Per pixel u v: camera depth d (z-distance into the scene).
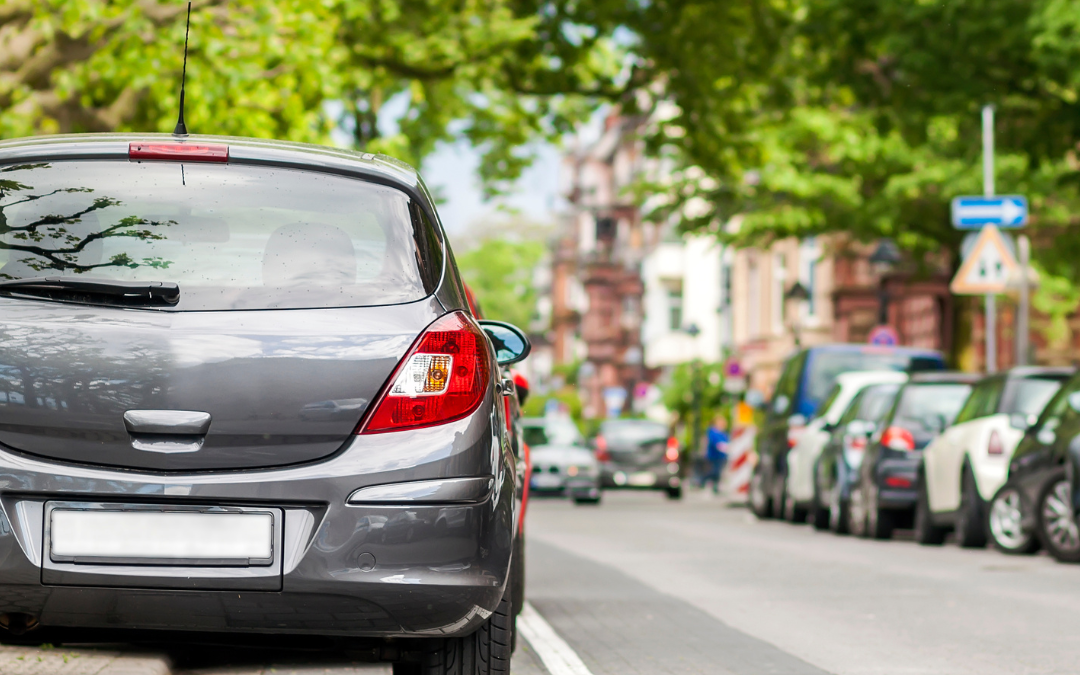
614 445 45.88
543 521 29.44
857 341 58.53
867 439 23.72
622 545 21.81
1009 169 35.91
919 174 36.00
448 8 26.41
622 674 9.70
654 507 38.28
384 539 6.34
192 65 18.73
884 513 22.58
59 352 6.34
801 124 35.97
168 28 18.62
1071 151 27.48
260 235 6.62
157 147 6.71
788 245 63.19
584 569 17.59
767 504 30.22
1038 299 43.03
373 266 6.64
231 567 6.29
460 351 6.59
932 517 21.38
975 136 35.72
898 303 58.19
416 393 6.47
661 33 28.61
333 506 6.32
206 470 6.32
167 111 19.00
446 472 6.43
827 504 25.28
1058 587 15.16
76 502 6.29
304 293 6.53
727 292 75.19
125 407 6.31
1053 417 18.77
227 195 6.69
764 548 21.09
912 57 25.95
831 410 27.64
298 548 6.31
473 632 6.99
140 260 6.52
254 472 6.33
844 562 18.42
